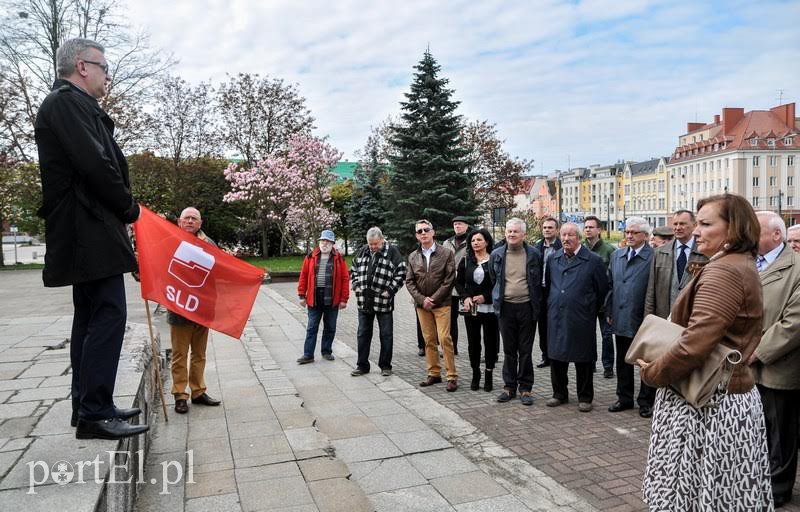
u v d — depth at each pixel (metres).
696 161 84.69
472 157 35.38
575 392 6.77
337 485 3.80
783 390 3.74
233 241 38.28
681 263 5.66
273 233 38.19
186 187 34.44
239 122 36.44
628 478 4.19
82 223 2.78
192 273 4.82
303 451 4.39
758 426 2.58
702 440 2.56
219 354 8.16
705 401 2.49
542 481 4.13
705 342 2.45
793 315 3.62
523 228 6.19
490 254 6.60
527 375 6.22
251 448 4.45
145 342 5.83
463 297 6.85
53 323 7.48
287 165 27.59
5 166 27.92
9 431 3.15
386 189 29.31
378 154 35.66
